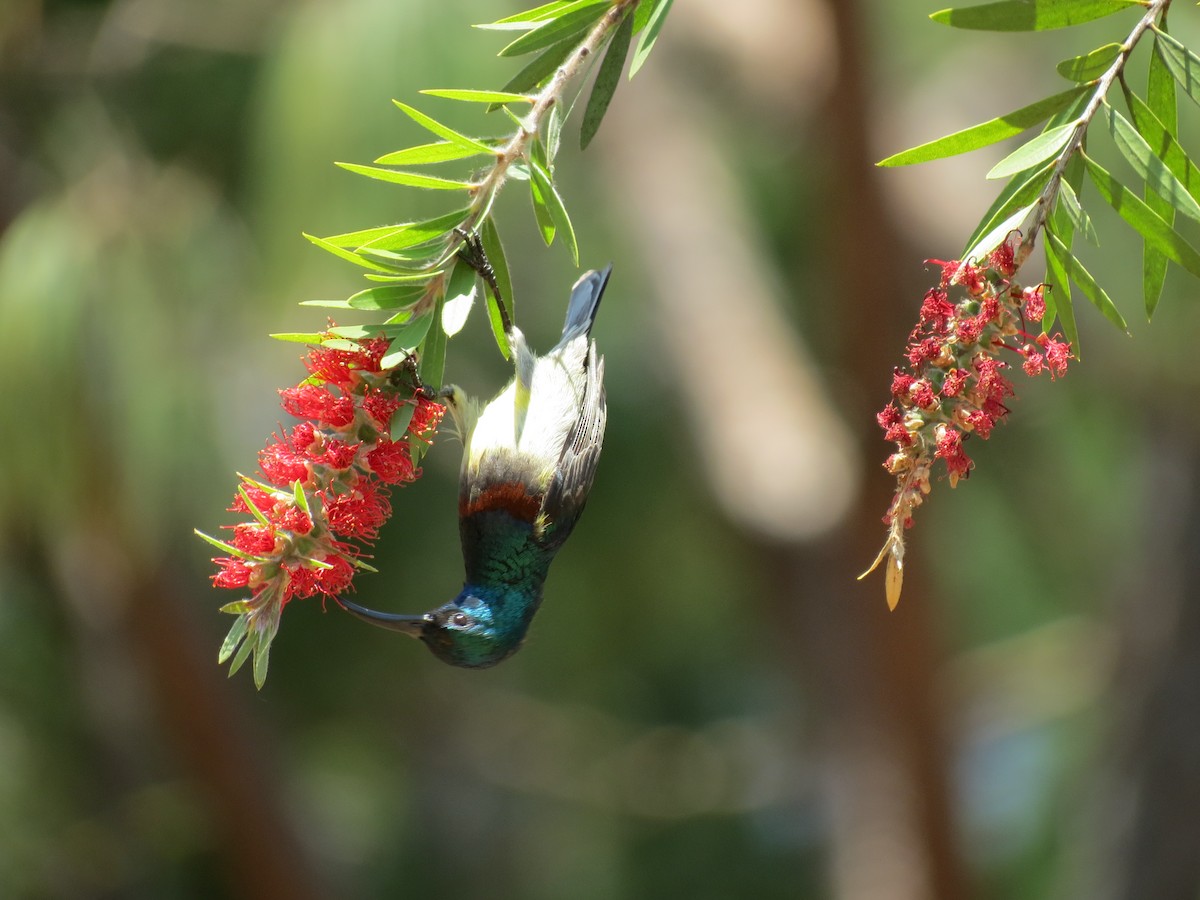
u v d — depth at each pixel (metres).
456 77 7.74
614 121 12.07
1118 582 13.24
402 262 4.04
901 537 3.63
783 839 15.98
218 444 8.74
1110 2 3.60
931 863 12.06
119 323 8.38
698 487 13.14
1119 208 3.57
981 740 15.79
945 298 3.71
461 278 4.07
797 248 13.36
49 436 8.06
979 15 3.58
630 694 15.98
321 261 8.12
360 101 7.74
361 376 4.36
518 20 3.85
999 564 15.52
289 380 8.77
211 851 12.45
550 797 16.41
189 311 8.82
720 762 15.53
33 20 9.71
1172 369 10.55
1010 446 14.23
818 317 13.13
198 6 9.68
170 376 8.48
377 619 6.02
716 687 16.16
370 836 15.33
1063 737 15.34
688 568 14.56
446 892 15.60
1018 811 15.73
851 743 11.98
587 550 13.98
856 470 11.30
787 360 11.62
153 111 9.98
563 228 3.81
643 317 12.86
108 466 8.40
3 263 8.27
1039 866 14.95
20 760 11.20
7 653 11.40
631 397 13.67
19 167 9.28
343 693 13.59
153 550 10.13
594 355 6.38
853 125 10.31
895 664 11.62
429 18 7.71
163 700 11.45
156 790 11.77
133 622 10.88
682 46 12.01
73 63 9.82
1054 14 3.58
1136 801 12.80
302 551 4.17
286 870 12.53
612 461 13.70
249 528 4.17
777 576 12.49
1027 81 11.74
